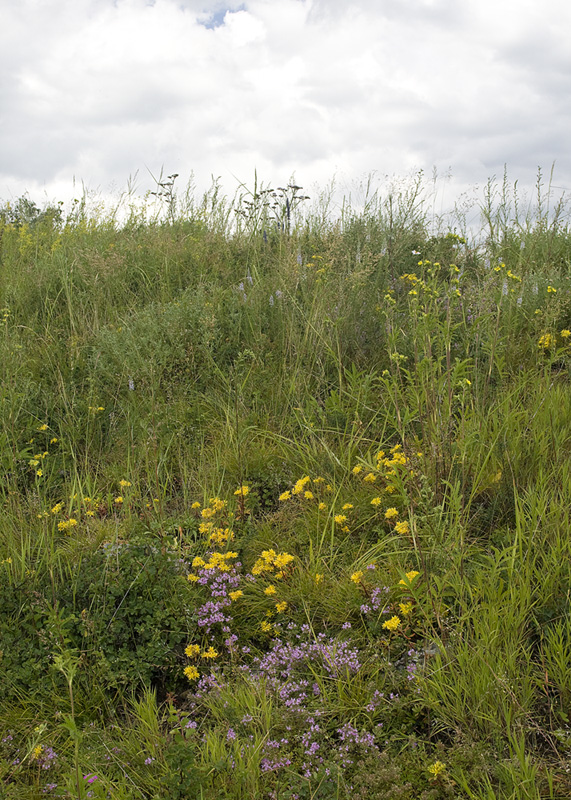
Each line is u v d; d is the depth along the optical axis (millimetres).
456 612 2775
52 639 2756
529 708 2309
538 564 2941
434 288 3742
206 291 6246
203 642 2930
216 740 2230
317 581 3096
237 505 3803
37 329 5961
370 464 3674
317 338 5141
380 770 2115
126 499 3863
